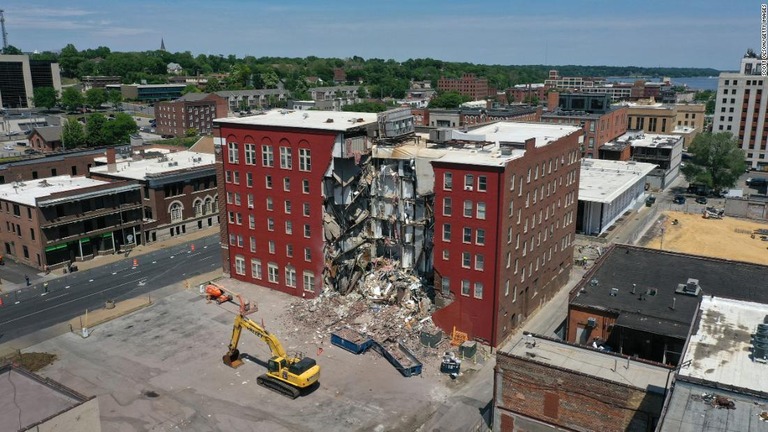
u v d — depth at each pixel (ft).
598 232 343.26
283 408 165.78
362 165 229.45
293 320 220.64
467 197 194.18
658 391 128.77
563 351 152.25
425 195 214.48
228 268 267.18
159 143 614.34
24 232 284.41
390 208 233.14
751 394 106.63
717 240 339.77
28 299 246.27
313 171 226.79
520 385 145.28
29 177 360.89
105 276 273.75
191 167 348.59
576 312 186.39
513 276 205.77
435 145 227.40
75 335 211.20
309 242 235.40
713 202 443.32
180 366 188.44
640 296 190.80
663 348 166.50
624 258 228.43
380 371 185.98
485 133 255.09
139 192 320.29
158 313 229.66
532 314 230.27
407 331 205.36
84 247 296.51
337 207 232.32
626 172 412.36
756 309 143.33
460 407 166.71
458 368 182.29
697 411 103.45
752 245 330.54
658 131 624.18
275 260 248.32
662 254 232.73
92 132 627.87
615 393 132.16
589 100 521.24
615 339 178.50
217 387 176.14
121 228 309.83
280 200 239.71
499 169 185.88
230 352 187.32
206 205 358.02
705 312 142.51
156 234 328.49
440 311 205.98
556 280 253.03
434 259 206.28
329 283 236.22
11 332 214.07
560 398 140.05
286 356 180.75
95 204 299.17
